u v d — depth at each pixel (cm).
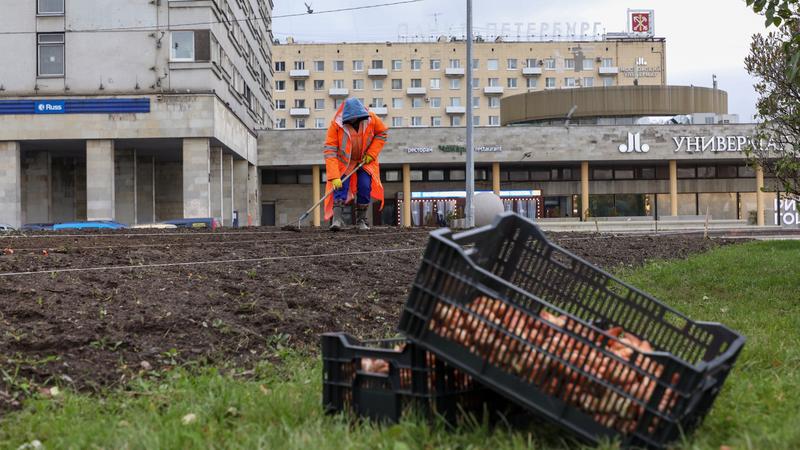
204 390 465
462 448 350
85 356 513
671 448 336
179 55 3934
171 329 583
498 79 11394
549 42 11369
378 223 5356
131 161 4381
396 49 11475
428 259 362
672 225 4166
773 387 464
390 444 345
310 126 11544
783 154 1412
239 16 5019
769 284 1055
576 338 341
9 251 865
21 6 3934
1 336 516
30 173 4469
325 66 11525
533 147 5097
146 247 972
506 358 347
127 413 422
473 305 354
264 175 5419
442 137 5103
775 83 1396
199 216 3903
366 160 1340
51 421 405
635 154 5112
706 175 5459
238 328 606
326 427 379
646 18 11512
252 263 873
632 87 5447
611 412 339
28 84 3928
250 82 5625
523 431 375
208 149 3931
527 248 455
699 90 5550
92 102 3912
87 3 3938
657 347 443
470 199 2841
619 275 1181
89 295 635
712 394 381
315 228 1534
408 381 374
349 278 859
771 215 5431
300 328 638
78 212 4684
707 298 948
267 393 452
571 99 5484
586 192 5178
